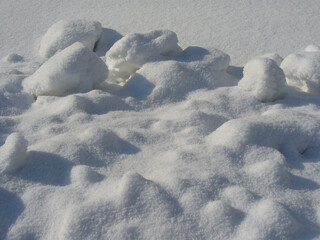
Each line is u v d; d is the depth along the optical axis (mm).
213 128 2002
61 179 1715
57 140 1836
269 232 1547
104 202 1609
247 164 1781
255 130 1854
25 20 3020
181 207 1614
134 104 2156
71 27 2662
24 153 1742
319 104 2145
